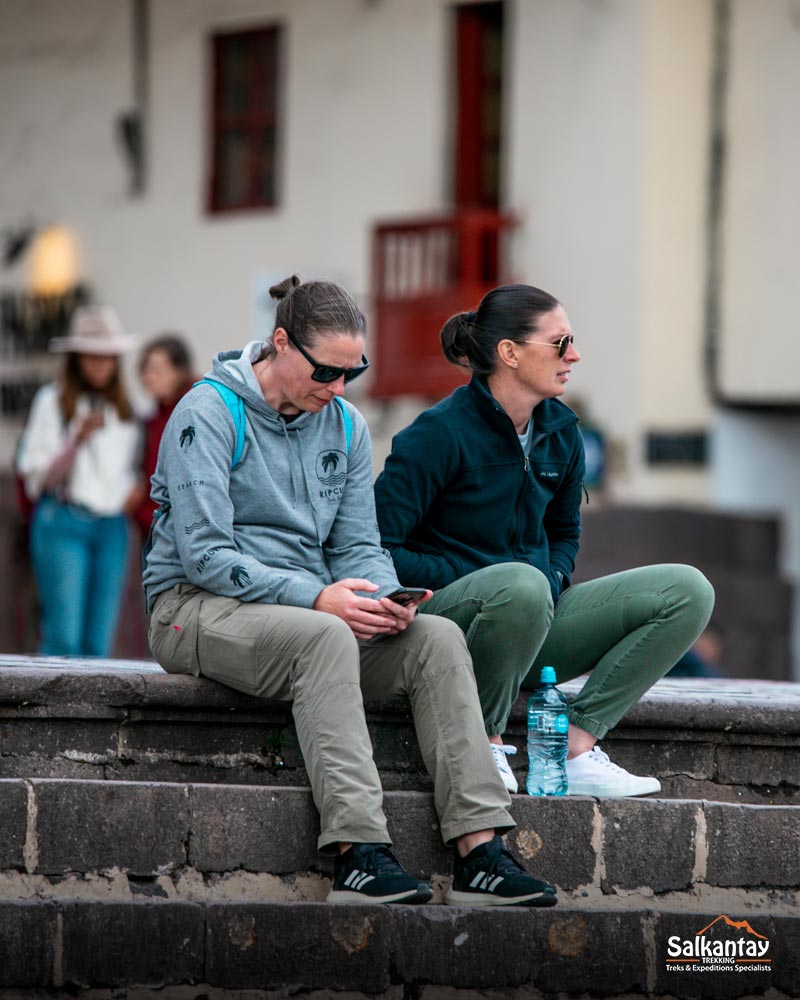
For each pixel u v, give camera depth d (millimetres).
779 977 14891
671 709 15938
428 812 14633
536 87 47594
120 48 55062
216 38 53500
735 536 45469
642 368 45812
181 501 14547
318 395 14555
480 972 14188
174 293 54125
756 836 15461
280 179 52281
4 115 57188
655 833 15203
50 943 13602
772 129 45219
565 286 47156
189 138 53906
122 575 26625
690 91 45906
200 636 14594
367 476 15180
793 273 44938
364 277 50781
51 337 56062
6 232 57125
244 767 15070
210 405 14633
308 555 14844
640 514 44906
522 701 15820
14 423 56750
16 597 30578
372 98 50781
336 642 14102
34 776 14664
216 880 14336
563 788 15375
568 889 14977
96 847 14141
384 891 13930
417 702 14492
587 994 14453
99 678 14672
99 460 26234
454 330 15656
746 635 45219
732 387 45812
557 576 15836
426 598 14273
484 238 48062
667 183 45812
